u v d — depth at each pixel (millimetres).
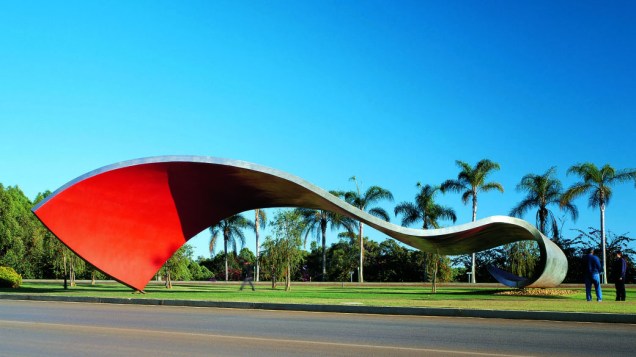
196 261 60750
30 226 51188
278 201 24359
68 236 20172
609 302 16109
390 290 29312
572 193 42000
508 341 8258
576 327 10180
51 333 8961
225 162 19375
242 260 58938
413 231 19969
